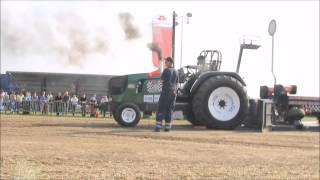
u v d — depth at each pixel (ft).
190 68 61.62
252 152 40.88
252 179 29.89
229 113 59.41
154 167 32.19
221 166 33.83
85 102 100.89
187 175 30.07
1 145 38.52
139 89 62.54
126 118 61.57
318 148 44.83
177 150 39.93
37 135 46.57
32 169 28.58
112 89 63.52
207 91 58.65
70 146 39.42
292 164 35.94
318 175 32.01
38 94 119.85
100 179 27.76
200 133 52.65
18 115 91.30
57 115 99.25
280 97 62.64
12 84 127.65
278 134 54.54
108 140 44.29
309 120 68.95
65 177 27.86
